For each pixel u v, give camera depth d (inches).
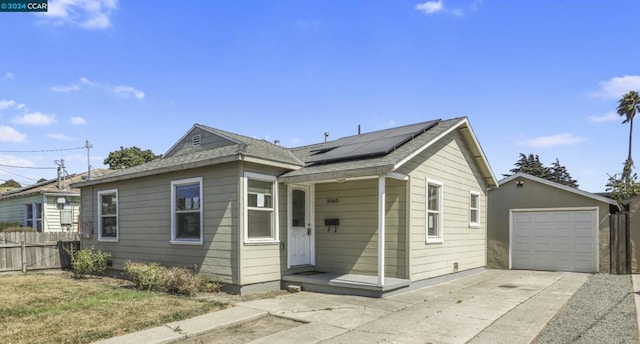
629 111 1403.8
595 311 275.7
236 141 409.1
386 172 310.3
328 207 395.5
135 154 1568.7
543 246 543.2
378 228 338.3
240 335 219.8
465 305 291.9
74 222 830.5
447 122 442.3
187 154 462.6
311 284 349.4
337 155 383.2
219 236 350.3
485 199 548.7
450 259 437.7
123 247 457.4
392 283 326.0
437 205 417.7
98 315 254.1
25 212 878.4
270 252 358.6
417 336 213.5
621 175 829.2
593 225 511.8
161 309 270.1
